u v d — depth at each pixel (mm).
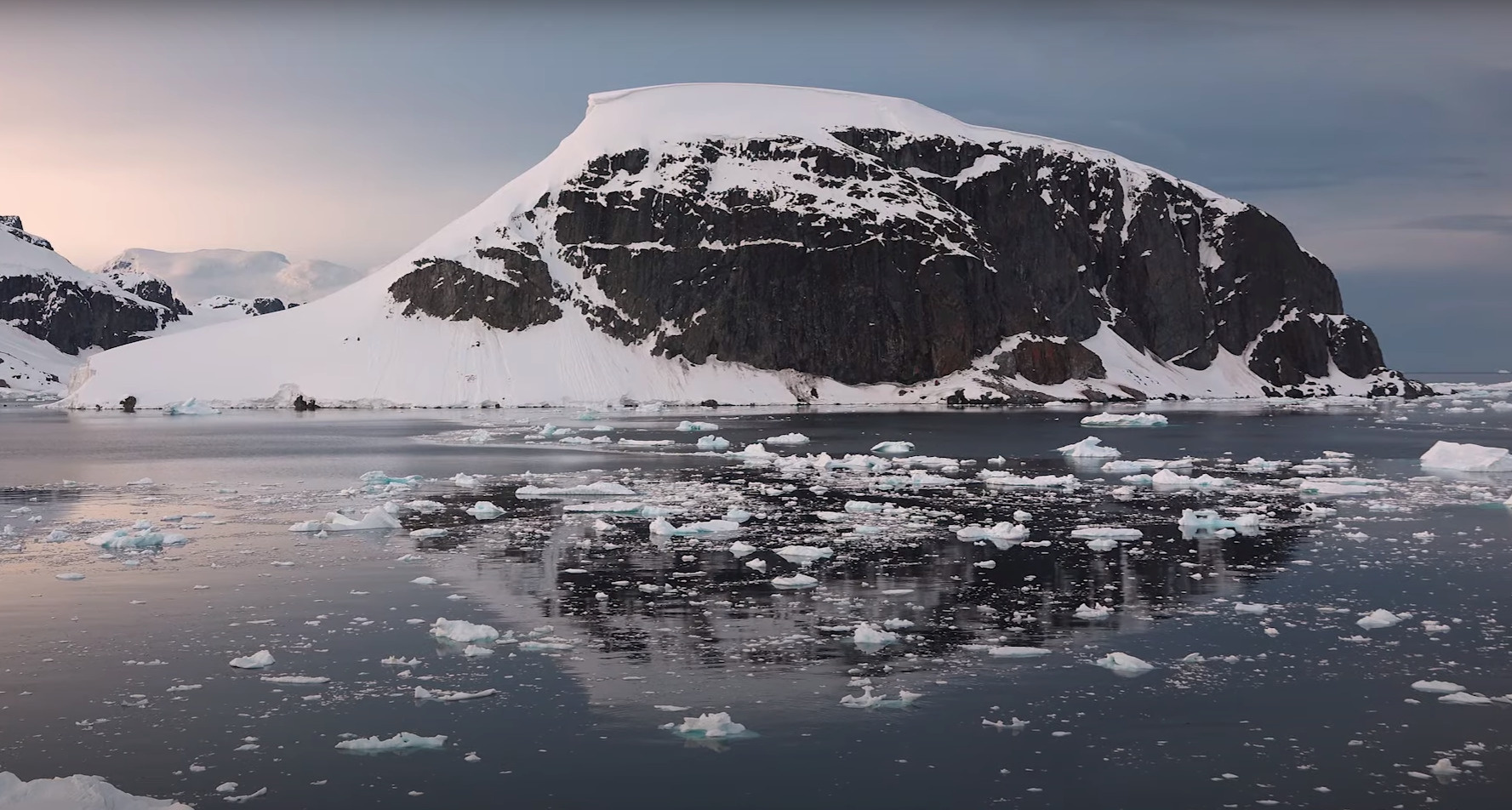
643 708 18094
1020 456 62094
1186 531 34656
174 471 53750
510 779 15359
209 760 15945
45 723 17359
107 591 26016
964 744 16578
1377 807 14484
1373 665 20312
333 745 16516
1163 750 16344
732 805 14570
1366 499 42031
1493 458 52375
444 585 26719
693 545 31969
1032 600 25219
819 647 21406
